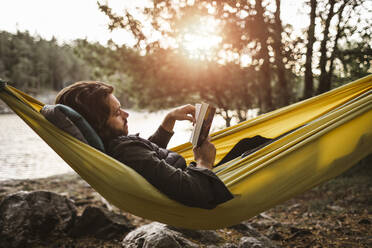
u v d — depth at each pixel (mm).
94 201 4535
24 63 78375
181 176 1395
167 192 1429
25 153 11570
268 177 1676
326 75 4137
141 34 4504
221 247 2504
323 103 2137
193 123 1880
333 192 5215
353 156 1758
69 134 1543
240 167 1732
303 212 4258
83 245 2703
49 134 1557
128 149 1514
